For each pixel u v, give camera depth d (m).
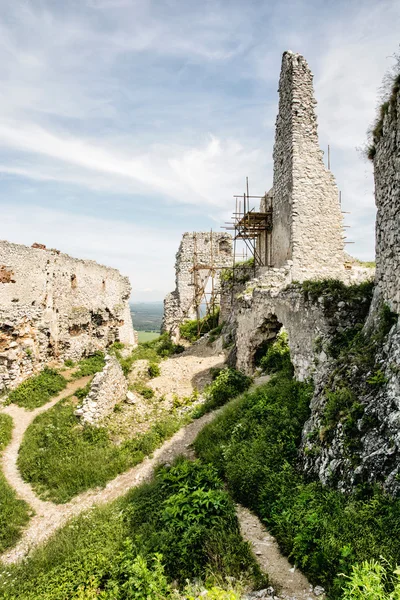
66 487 9.59
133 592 5.07
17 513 8.50
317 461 6.46
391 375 5.88
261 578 4.91
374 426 5.67
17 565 6.70
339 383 6.83
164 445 11.34
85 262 24.61
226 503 6.67
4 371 15.71
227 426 10.10
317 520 5.27
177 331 27.98
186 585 5.11
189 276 32.41
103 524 7.22
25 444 11.59
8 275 17.09
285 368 12.48
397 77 7.10
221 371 15.55
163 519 6.58
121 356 23.27
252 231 21.52
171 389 16.11
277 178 18.16
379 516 4.72
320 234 16.27
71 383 17.97
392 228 7.16
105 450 11.07
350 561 4.42
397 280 6.86
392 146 7.22
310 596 4.54
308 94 16.41
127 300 32.22
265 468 7.13
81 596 5.21
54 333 20.17
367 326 8.17
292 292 11.32
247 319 15.26
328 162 17.47
